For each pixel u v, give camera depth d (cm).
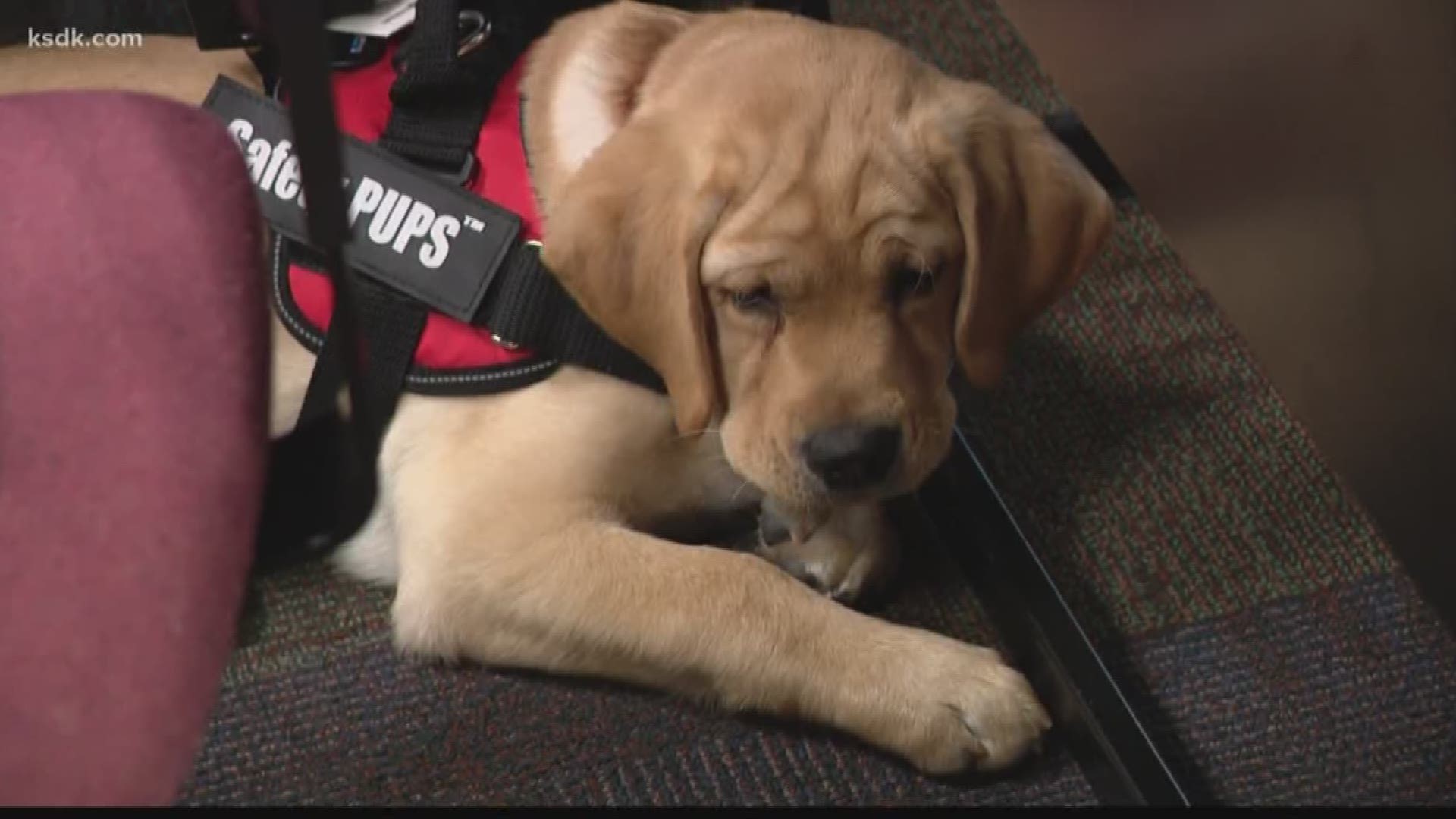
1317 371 113
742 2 190
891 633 133
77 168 77
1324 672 145
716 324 123
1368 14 96
